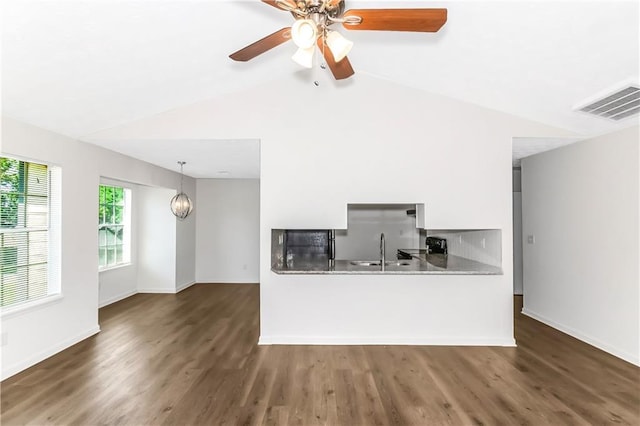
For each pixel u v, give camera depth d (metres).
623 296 3.48
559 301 4.41
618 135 3.56
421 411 2.55
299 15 1.91
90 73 2.84
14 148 3.20
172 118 3.92
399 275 3.93
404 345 3.88
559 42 2.51
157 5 2.26
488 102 3.79
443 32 2.78
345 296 3.93
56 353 3.62
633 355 3.38
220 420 2.43
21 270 3.36
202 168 6.05
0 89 2.75
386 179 3.95
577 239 4.10
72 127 3.65
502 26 2.50
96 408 2.57
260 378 3.07
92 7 2.15
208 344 3.91
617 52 2.44
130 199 6.57
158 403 2.65
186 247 7.24
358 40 3.13
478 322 3.92
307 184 3.95
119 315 5.13
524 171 5.15
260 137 3.94
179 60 2.98
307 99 3.96
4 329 3.08
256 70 3.60
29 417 2.45
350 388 2.90
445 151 3.95
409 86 3.95
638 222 3.33
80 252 4.03
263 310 3.93
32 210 3.50
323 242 5.16
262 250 3.95
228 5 2.41
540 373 3.18
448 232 5.74
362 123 3.96
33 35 2.28
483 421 2.43
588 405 2.63
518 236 6.41
